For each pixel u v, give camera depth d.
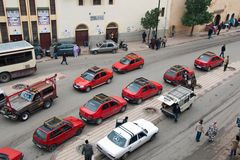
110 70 27.86
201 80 28.28
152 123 20.38
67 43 33.56
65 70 28.95
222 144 19.00
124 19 38.09
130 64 28.95
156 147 18.44
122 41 36.97
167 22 41.88
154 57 34.09
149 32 39.03
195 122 21.33
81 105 22.62
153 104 23.47
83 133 19.31
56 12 33.34
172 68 26.95
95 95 23.17
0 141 18.19
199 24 42.53
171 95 21.45
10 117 19.83
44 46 34.44
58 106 22.38
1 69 25.27
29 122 20.22
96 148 17.94
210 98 24.88
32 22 32.50
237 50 38.00
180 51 36.81
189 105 22.44
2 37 31.62
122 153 16.66
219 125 21.05
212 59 30.20
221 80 28.52
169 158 17.53
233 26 52.56
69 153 17.39
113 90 25.25
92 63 31.08
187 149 18.41
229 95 25.53
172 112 21.19
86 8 34.84
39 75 27.56
